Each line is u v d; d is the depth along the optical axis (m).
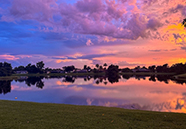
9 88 51.62
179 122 11.60
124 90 41.44
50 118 12.03
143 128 10.30
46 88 49.94
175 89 41.25
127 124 10.99
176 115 13.62
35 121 11.29
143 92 37.06
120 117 12.61
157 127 10.52
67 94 36.06
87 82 72.69
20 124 10.61
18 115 12.62
